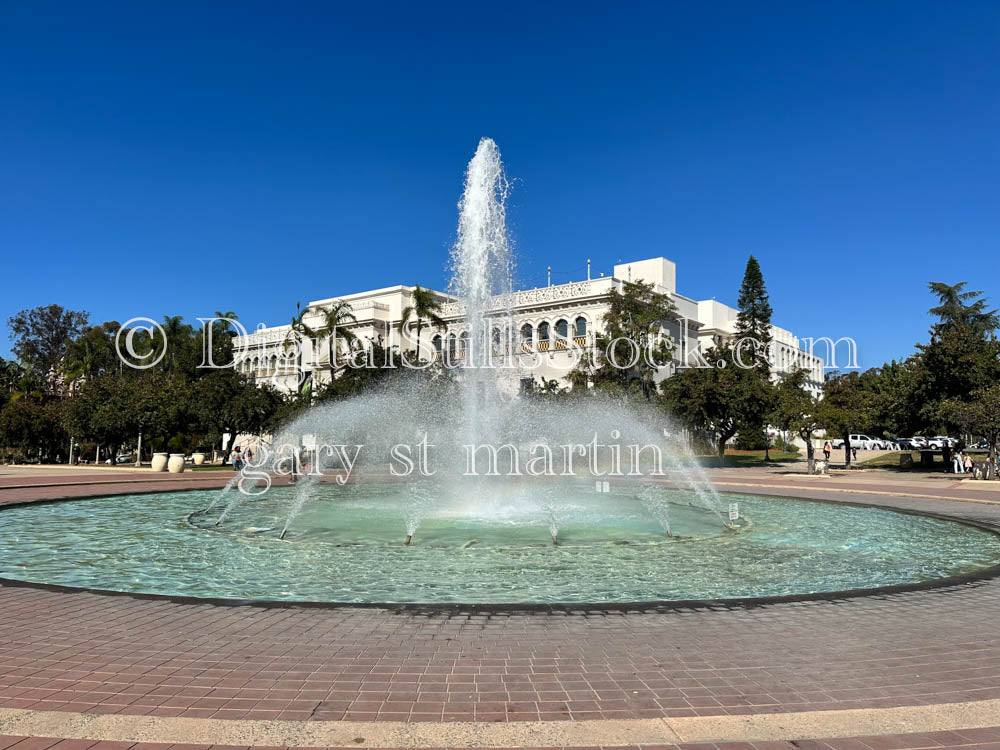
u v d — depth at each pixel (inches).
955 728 168.9
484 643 239.0
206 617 272.1
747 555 454.9
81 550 468.1
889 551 476.1
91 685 196.1
